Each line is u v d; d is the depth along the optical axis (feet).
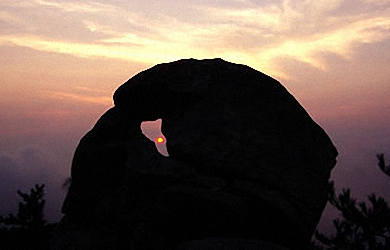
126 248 30.81
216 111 30.91
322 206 30.01
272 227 28.25
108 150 33.27
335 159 31.76
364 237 43.37
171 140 30.50
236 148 29.60
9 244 47.32
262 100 31.76
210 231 27.86
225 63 33.45
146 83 32.65
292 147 30.53
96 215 32.27
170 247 28.22
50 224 51.21
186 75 32.48
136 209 29.89
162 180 29.40
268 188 28.96
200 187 28.84
